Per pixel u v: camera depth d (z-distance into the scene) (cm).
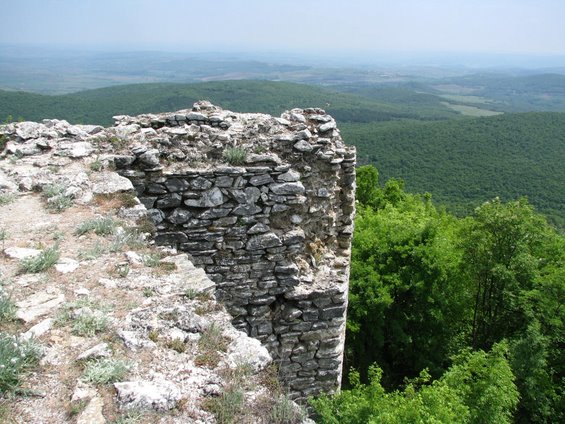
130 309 531
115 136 1009
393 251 2080
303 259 1051
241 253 968
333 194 1109
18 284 553
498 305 2241
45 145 987
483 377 1348
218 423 401
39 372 424
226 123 1105
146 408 397
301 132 1036
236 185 945
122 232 699
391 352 2166
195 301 569
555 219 5175
